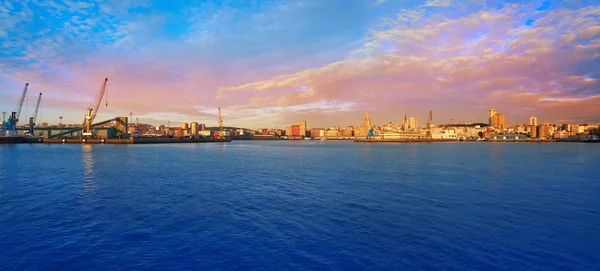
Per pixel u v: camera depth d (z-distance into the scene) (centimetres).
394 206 2944
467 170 5950
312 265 1708
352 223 2412
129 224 2377
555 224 2402
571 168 6384
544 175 5219
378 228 2292
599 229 2288
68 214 2645
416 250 1905
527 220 2505
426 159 8869
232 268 1672
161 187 3956
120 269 1658
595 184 4259
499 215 2642
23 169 5931
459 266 1703
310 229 2272
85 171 5659
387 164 7256
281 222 2431
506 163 7512
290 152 13212
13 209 2806
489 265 1716
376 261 1756
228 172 5612
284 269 1664
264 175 5188
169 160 8325
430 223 2416
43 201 3131
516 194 3531
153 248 1925
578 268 1689
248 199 3244
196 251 1883
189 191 3684
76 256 1809
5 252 1858
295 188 3906
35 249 1905
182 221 2455
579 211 2784
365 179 4709
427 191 3700
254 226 2334
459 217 2577
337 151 14288
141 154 10881
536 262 1753
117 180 4547
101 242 2017
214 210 2786
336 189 3834
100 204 3000
